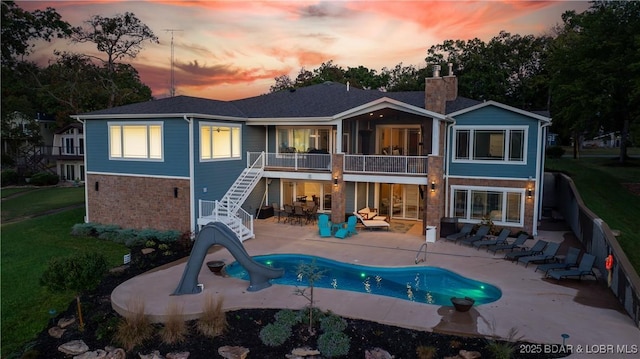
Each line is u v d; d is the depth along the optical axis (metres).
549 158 40.62
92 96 46.25
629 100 22.27
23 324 11.59
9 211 27.03
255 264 13.38
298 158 23.17
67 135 46.19
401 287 13.98
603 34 24.44
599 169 30.88
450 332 10.12
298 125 24.08
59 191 36.06
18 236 20.16
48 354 10.08
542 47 43.88
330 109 23.77
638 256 14.05
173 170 19.81
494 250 17.31
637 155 44.69
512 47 44.72
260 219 24.22
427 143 22.88
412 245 18.56
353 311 11.41
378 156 20.94
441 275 15.22
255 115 23.94
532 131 19.80
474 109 20.75
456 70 44.19
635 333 10.03
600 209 19.89
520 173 20.20
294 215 23.11
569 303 11.93
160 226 20.42
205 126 20.17
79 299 12.28
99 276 11.26
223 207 19.25
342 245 18.53
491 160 20.73
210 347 9.90
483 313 11.22
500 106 20.14
